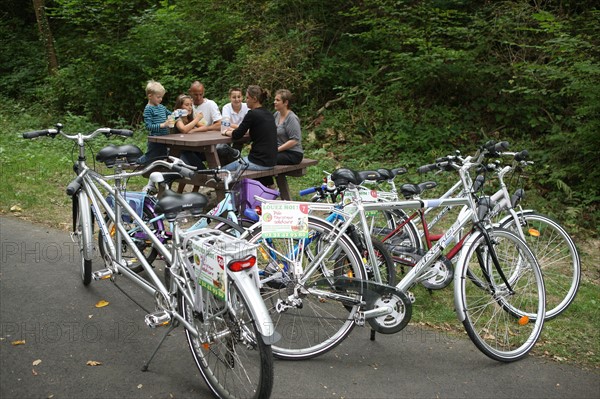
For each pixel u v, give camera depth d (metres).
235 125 7.15
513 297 4.07
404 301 3.39
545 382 3.23
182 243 3.05
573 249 4.41
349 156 8.35
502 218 4.54
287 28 10.70
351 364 3.34
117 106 11.37
